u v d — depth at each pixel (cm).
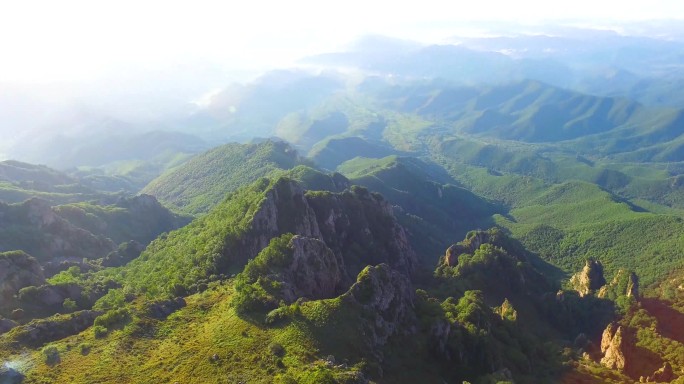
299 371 9125
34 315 13862
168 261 17912
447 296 18812
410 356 11812
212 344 10138
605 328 19188
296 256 14225
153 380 8962
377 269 13412
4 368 9238
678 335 18675
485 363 12788
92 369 9275
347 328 10931
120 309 11638
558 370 14825
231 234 16938
